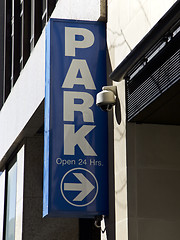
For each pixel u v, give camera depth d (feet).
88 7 44.93
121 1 39.63
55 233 61.57
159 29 31.12
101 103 38.91
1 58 83.05
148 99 34.35
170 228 36.88
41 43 56.75
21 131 62.23
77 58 41.29
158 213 36.96
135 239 36.42
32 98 58.49
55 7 55.93
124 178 37.47
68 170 39.52
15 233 64.95
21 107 63.52
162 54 32.45
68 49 41.32
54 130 39.91
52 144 39.68
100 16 42.04
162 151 37.93
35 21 64.59
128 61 35.09
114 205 38.68
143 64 35.14
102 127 40.55
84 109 40.55
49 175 39.24
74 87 40.75
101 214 39.40
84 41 41.68
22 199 62.13
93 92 40.88
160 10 34.01
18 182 65.36
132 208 36.81
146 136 38.01
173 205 37.24
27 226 61.41
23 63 68.39
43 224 61.62
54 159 39.52
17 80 67.51
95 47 41.75
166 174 37.65
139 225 36.63
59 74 40.81
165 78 32.04
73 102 40.52
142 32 36.24
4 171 75.56
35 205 61.98
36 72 57.67
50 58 40.91
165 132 38.29
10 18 78.69
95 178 39.75
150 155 37.73
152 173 37.50
